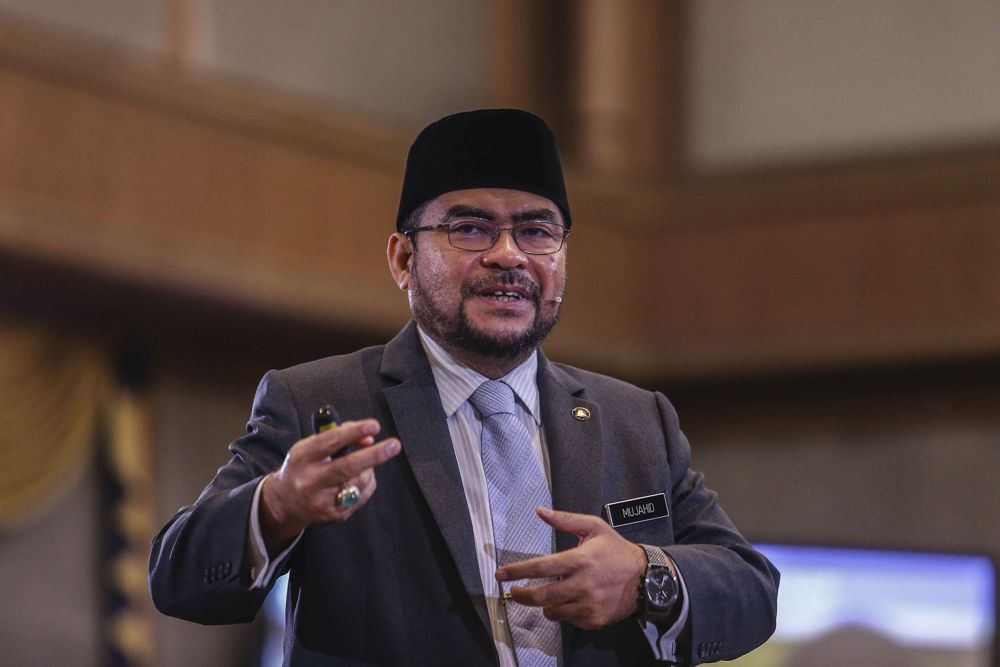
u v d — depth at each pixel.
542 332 5.41
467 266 5.33
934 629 18.02
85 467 18.78
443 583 5.01
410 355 5.52
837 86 20.34
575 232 20.17
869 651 18.19
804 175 20.11
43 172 15.66
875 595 18.33
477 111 5.51
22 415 18.02
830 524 20.86
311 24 19.22
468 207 5.37
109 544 18.72
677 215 20.58
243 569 4.75
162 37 17.58
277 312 17.86
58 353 18.44
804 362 19.72
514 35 21.25
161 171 16.62
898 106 19.97
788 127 20.53
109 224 16.12
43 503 18.23
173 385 19.59
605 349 20.06
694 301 20.33
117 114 16.30
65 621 18.33
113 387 18.95
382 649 4.92
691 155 21.00
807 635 18.50
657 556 4.90
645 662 5.18
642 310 20.50
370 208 18.44
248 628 19.52
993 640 17.70
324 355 19.94
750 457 21.52
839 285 19.62
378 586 5.00
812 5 20.72
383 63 19.91
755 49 20.95
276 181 17.62
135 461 18.92
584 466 5.34
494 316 5.30
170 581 4.84
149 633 18.66
